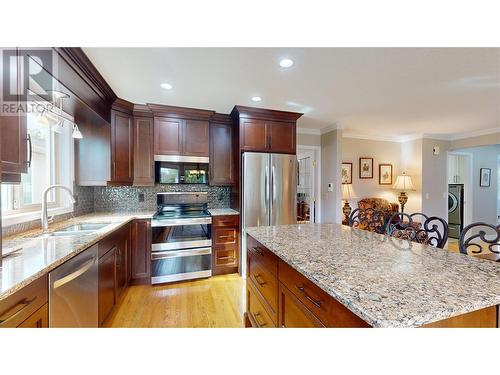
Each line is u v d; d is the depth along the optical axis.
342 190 4.31
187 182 3.26
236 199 3.35
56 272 1.24
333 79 2.36
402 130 4.48
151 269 2.84
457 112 3.40
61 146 2.54
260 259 1.63
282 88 2.56
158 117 3.12
